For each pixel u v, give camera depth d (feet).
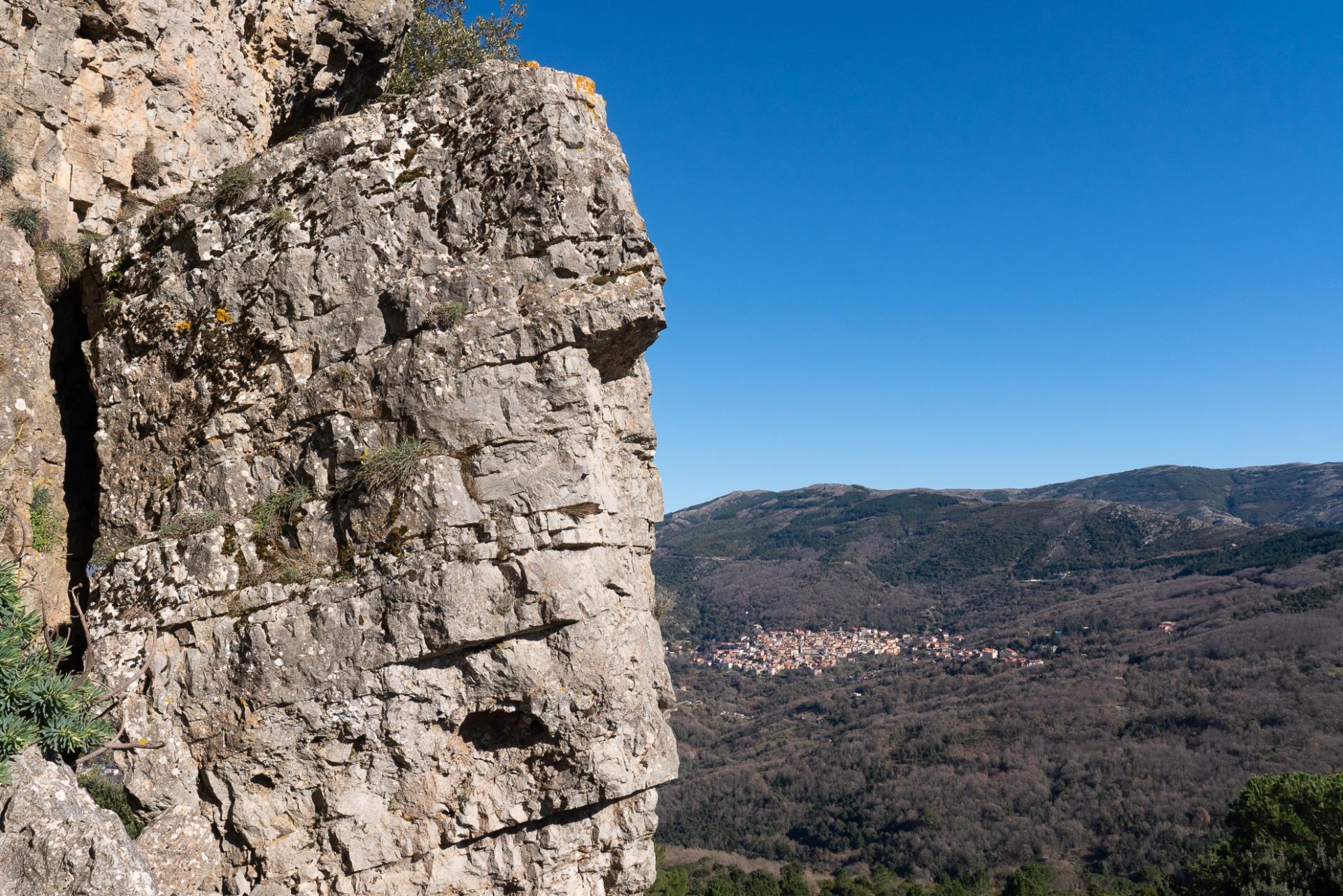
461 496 28.45
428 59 60.85
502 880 29.40
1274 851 95.86
